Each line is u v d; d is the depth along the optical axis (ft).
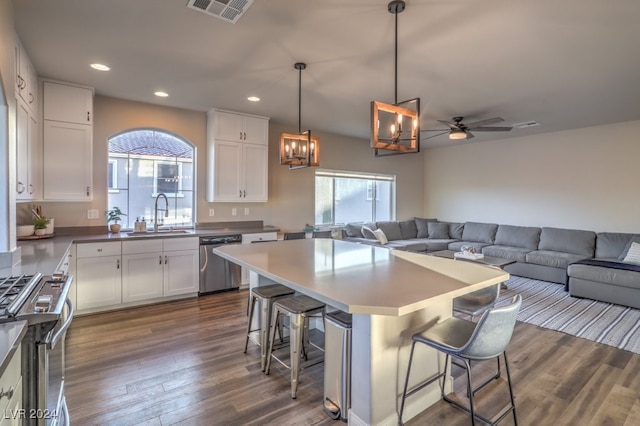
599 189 17.83
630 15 7.38
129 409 6.77
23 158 8.87
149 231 14.39
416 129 7.44
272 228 16.66
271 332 8.37
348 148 21.65
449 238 23.12
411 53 9.33
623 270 13.47
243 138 15.78
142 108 14.08
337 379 6.59
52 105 11.37
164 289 13.29
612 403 7.18
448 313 7.39
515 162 21.15
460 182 24.09
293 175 18.85
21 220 11.79
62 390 5.56
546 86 11.85
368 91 12.51
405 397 6.23
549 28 7.96
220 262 14.57
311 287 5.83
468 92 12.52
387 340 6.13
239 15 7.48
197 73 10.85
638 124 16.56
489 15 7.43
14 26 7.70
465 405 7.07
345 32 8.20
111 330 10.61
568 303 13.88
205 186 15.72
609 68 10.29
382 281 6.26
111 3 7.06
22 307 4.57
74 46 8.97
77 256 11.53
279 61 9.91
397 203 24.68
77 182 11.83
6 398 3.45
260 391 7.47
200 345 9.65
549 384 7.90
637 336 10.64
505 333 5.48
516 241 19.83
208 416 6.61
